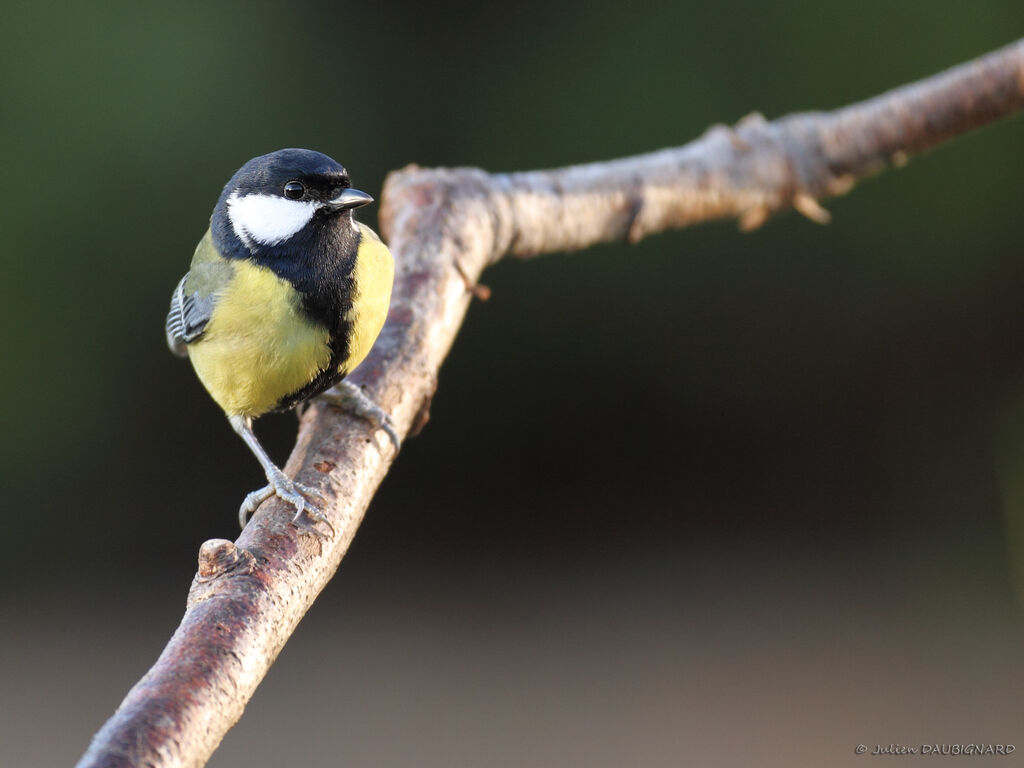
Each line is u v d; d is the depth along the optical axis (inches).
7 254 675.4
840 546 787.4
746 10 705.0
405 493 811.4
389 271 254.8
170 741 139.3
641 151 717.3
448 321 258.1
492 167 723.4
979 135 721.0
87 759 134.1
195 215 690.2
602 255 757.3
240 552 172.9
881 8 693.9
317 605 756.0
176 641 155.6
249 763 599.5
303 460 213.9
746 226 318.3
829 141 315.3
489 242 275.3
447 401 797.2
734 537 802.8
